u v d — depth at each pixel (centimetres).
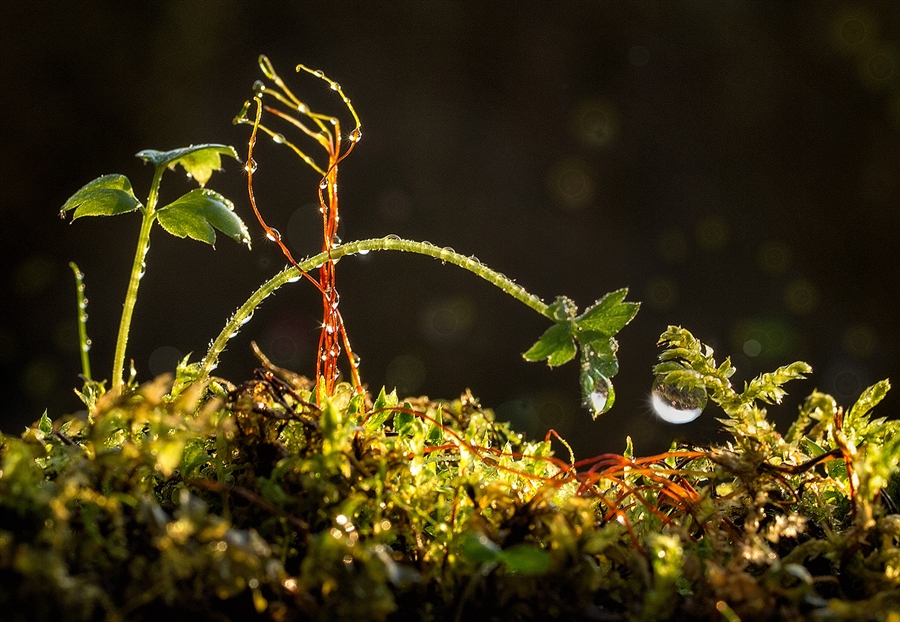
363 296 93
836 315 91
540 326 94
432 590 17
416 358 90
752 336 91
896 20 92
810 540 18
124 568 17
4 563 16
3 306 84
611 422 72
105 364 84
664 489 18
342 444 17
